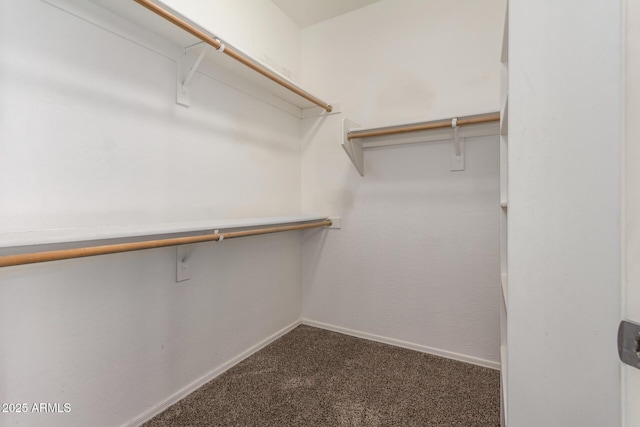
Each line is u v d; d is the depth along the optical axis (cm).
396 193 197
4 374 91
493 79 168
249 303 185
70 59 104
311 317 231
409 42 191
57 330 102
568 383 65
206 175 156
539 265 67
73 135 105
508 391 71
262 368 169
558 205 65
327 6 206
